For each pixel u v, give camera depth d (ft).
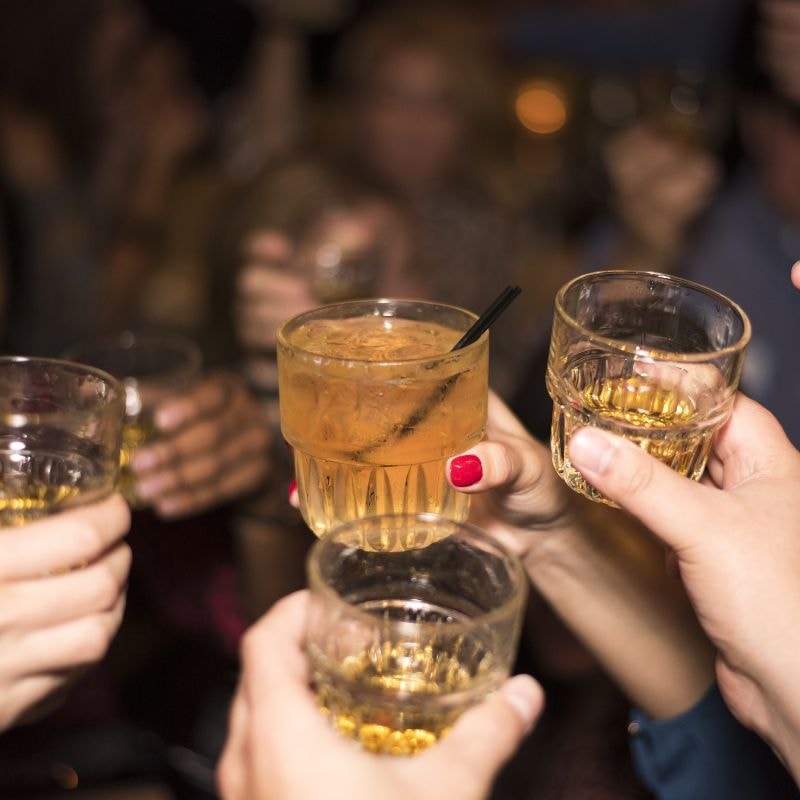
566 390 1.68
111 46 4.38
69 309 3.88
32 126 4.23
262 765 1.45
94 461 1.74
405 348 1.80
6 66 4.20
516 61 5.49
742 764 1.99
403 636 1.48
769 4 2.94
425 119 4.33
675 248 3.64
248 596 2.77
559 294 1.70
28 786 2.47
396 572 1.62
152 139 4.48
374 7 5.72
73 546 1.64
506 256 4.40
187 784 2.52
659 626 2.02
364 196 3.21
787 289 3.38
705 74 3.60
